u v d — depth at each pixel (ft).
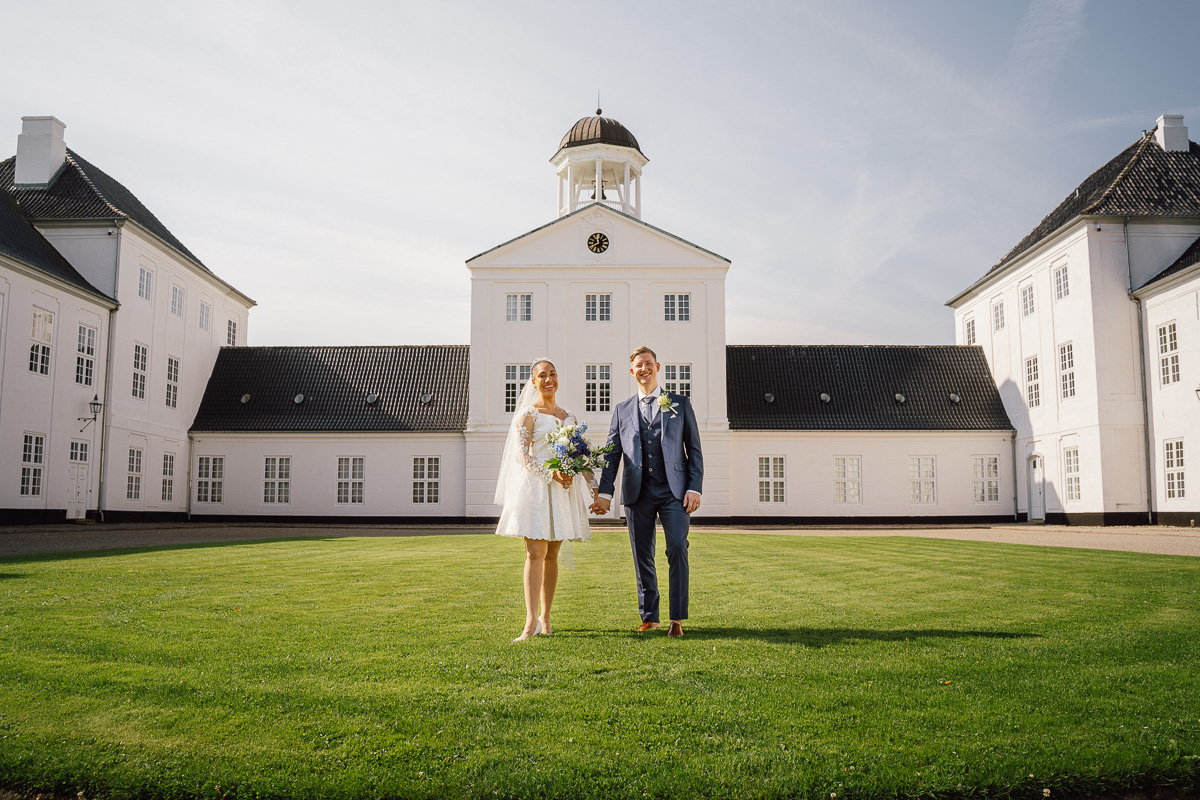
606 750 12.17
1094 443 98.94
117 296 102.12
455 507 120.16
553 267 119.44
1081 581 32.35
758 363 130.82
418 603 25.77
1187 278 90.27
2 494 84.48
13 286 85.61
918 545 59.26
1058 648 18.38
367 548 54.39
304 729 13.03
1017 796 11.37
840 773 11.53
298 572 35.47
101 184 110.42
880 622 22.17
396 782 11.32
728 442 118.01
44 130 106.63
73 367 95.25
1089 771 11.73
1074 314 103.14
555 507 21.25
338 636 19.86
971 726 13.20
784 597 27.76
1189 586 30.53
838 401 125.70
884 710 13.89
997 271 123.54
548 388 23.12
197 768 11.73
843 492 121.90
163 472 114.83
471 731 12.89
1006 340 123.54
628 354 118.52
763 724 13.21
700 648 18.37
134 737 12.78
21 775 11.69
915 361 131.13
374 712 13.75
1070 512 105.29
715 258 119.44
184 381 120.57
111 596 26.81
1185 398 90.89
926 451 122.52
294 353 132.26
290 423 122.83
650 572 21.71
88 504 97.91
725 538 70.59
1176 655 17.75
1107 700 14.48
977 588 30.19
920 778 11.43
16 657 17.31
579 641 19.29
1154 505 95.81
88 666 16.52
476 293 119.75
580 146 127.95
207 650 18.07
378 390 126.93
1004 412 124.36
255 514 121.19
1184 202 100.42
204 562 40.93
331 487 121.29
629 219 119.96
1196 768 11.90
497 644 18.97
